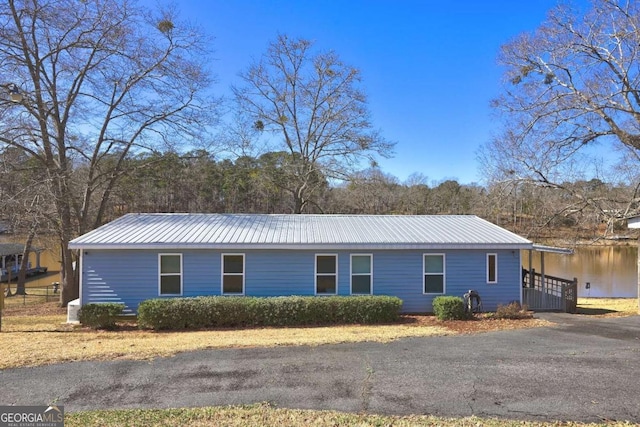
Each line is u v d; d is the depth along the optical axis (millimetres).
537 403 5652
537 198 23141
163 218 16188
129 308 13258
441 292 14266
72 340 9727
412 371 7004
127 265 13289
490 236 14742
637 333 10273
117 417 5168
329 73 28859
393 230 15383
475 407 5531
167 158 20609
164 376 6773
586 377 6684
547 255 40500
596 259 37812
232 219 16469
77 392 6086
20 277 27297
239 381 6531
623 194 21031
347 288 13992
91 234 13625
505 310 12859
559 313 14227
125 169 19906
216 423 5027
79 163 20656
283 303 12070
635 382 6438
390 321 12320
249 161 28781
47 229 18141
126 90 19125
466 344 9023
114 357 7902
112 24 17938
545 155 20203
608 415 5281
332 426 4969
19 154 18328
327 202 36250
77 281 19625
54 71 18484
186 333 10812
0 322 11680
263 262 13750
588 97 18266
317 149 29609
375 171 42656
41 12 16891
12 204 16594
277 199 38969
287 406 5559
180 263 13477
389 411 5406
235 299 12117
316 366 7285
